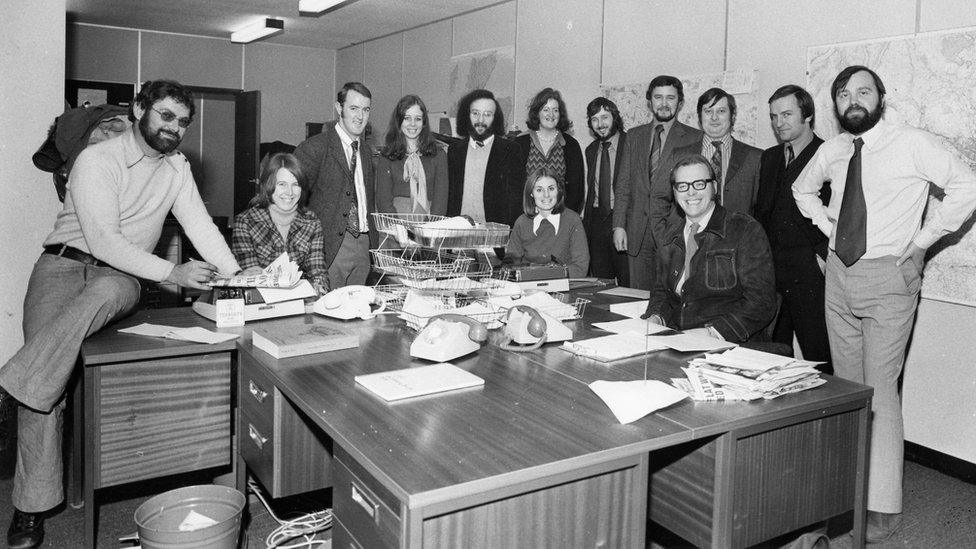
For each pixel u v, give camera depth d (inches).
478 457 57.5
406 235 107.3
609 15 202.8
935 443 141.5
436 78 284.4
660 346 93.0
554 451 59.0
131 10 285.7
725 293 111.8
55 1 159.6
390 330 102.7
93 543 89.9
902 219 110.0
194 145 366.0
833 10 150.0
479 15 256.8
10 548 96.6
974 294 133.6
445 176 181.6
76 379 108.2
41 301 103.0
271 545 95.7
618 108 197.9
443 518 53.4
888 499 108.6
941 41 133.4
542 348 94.1
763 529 72.8
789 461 73.9
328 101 370.3
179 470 92.6
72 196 101.5
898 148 109.3
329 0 255.4
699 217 114.7
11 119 156.6
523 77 236.7
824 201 142.6
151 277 101.7
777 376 76.7
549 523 58.5
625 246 189.2
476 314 102.3
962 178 105.3
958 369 137.2
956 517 116.4
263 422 87.6
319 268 133.8
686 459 72.5
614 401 69.4
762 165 157.2
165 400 90.8
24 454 94.8
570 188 197.5
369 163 160.6
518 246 163.5
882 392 111.1
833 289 118.6
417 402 71.0
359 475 60.6
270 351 88.5
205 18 297.6
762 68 163.5
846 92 112.7
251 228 130.4
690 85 177.6
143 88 104.3
